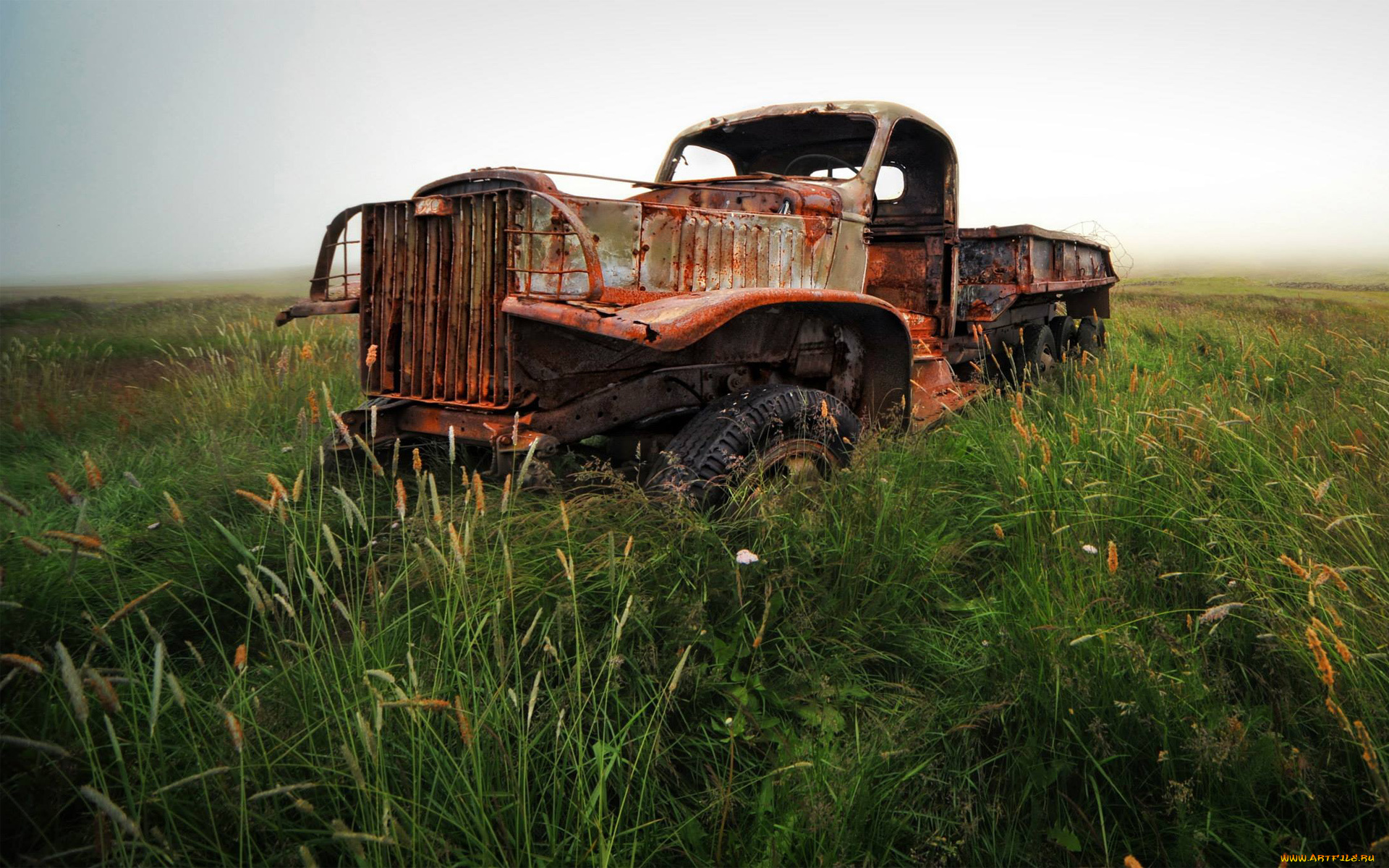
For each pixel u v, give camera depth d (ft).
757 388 10.23
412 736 5.32
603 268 9.75
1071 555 8.61
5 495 5.39
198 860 4.98
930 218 16.26
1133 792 6.08
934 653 7.66
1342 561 8.02
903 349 12.38
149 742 5.41
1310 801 5.60
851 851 5.41
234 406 15.69
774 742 6.46
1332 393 13.87
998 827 5.95
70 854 5.00
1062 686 6.48
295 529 6.67
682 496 8.60
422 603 7.41
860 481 9.61
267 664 6.87
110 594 7.93
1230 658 7.50
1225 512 9.44
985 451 12.46
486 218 9.21
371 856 4.86
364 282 10.67
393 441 10.42
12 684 6.14
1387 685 6.24
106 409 15.99
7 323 26.89
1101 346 25.93
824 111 15.06
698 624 7.06
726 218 11.23
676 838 5.52
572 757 5.61
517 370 9.07
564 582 7.49
